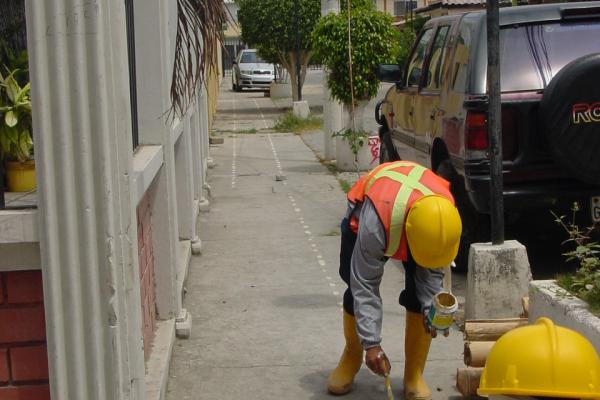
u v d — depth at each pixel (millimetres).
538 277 6855
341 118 13766
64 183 3002
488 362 2889
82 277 3055
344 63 11797
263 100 30531
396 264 7363
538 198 6180
